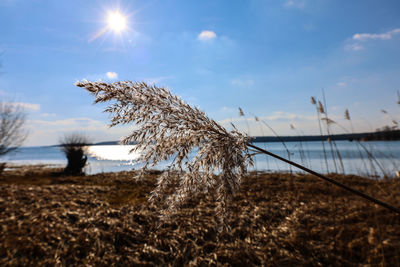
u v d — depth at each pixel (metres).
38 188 7.23
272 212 4.78
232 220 4.29
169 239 3.69
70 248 3.31
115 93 1.29
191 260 3.24
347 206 5.00
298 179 8.70
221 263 3.13
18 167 21.38
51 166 22.86
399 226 3.86
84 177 11.21
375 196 5.71
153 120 1.37
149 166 1.37
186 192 1.34
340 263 3.00
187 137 1.35
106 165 21.02
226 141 1.30
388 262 2.91
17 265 2.87
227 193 1.29
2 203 5.28
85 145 16.34
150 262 3.12
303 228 4.00
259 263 3.16
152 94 1.38
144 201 5.86
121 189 7.55
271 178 8.96
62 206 5.25
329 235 3.70
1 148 11.16
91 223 4.14
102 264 2.99
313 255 3.22
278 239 3.68
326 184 7.24
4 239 3.43
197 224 4.14
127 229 3.94
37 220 4.19
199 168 1.32
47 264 2.93
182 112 1.39
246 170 1.33
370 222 4.10
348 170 11.88
